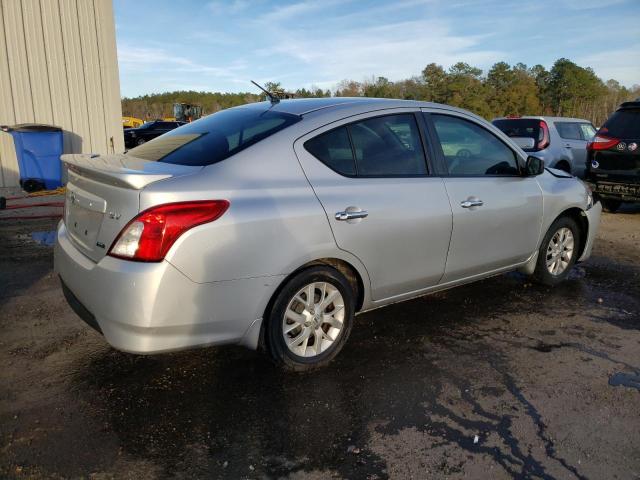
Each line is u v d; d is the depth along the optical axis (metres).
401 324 4.04
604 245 6.74
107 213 2.70
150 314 2.55
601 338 3.86
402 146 3.60
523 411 2.89
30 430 2.62
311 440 2.60
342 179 3.22
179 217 2.57
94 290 2.67
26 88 10.22
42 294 4.47
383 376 3.24
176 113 37.56
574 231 4.95
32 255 5.68
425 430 2.70
